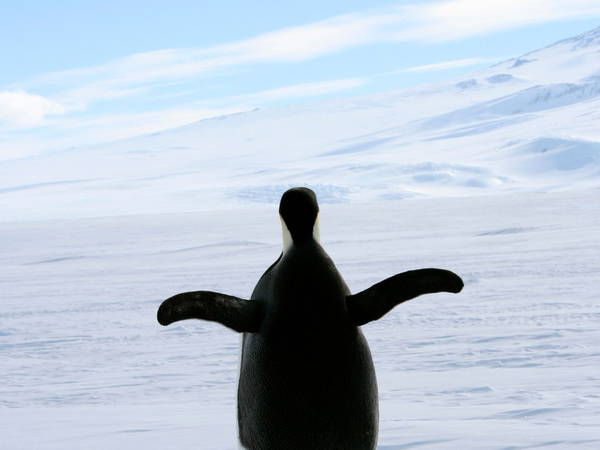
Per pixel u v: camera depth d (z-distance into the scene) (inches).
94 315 1228.5
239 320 147.6
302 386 146.9
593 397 534.9
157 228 3806.6
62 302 1400.1
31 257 2568.9
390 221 3282.5
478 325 946.1
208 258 2172.7
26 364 868.0
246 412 153.2
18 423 463.2
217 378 736.3
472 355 763.4
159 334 1035.3
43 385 741.3
